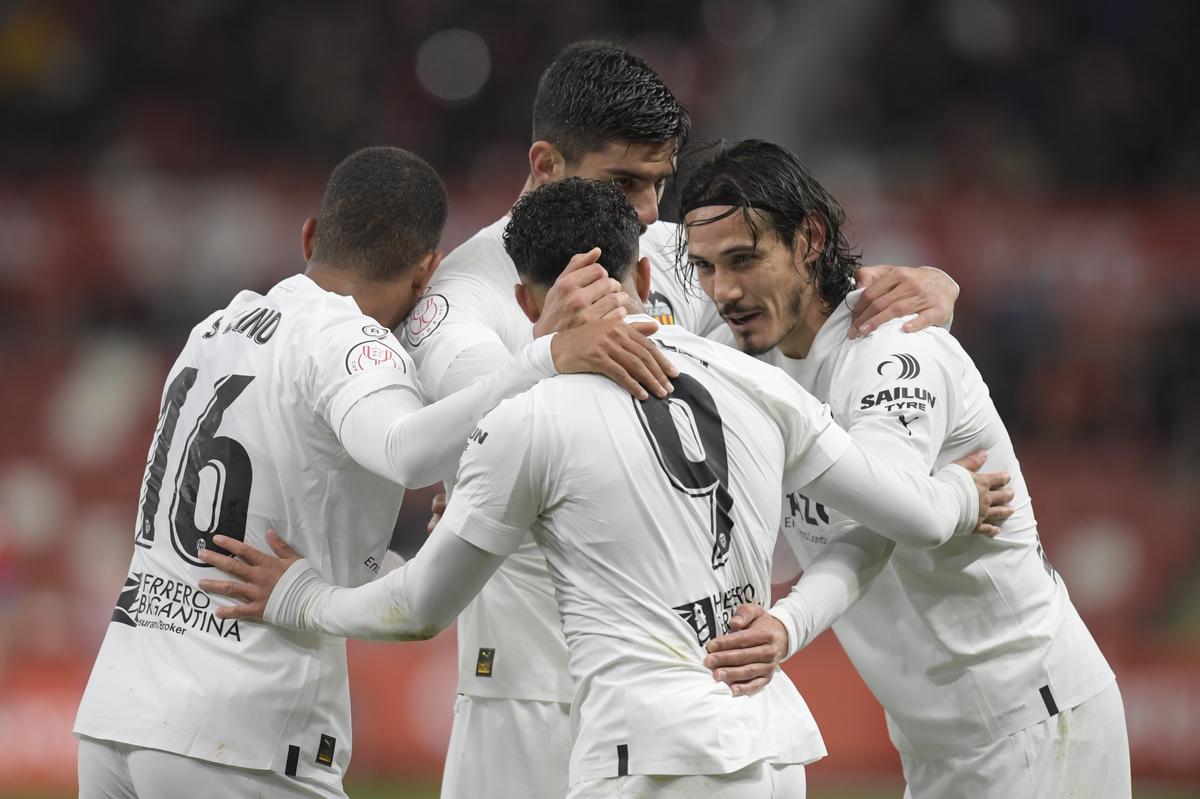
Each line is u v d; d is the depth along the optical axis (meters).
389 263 12.90
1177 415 39.38
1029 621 13.17
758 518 11.06
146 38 50.84
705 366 11.23
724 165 12.41
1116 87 51.97
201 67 51.03
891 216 40.59
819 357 12.99
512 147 51.59
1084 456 38.25
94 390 37.84
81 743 12.23
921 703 13.39
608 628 10.56
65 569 34.34
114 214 39.91
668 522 10.63
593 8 54.16
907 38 53.34
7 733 28.16
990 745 13.18
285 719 11.87
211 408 12.26
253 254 40.38
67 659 29.12
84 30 50.66
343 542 12.30
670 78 53.47
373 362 11.81
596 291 10.91
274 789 11.88
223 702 11.64
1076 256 40.50
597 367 10.71
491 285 13.70
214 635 11.79
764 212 12.24
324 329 12.12
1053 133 51.06
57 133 48.22
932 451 12.18
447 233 40.69
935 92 52.66
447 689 29.80
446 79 52.56
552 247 11.23
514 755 13.46
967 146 50.22
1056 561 35.75
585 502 10.59
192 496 12.10
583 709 10.70
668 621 10.55
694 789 10.30
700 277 12.79
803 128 51.50
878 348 12.52
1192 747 29.48
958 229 40.47
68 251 39.56
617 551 10.58
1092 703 13.34
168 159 47.38
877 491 11.33
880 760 29.95
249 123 50.41
